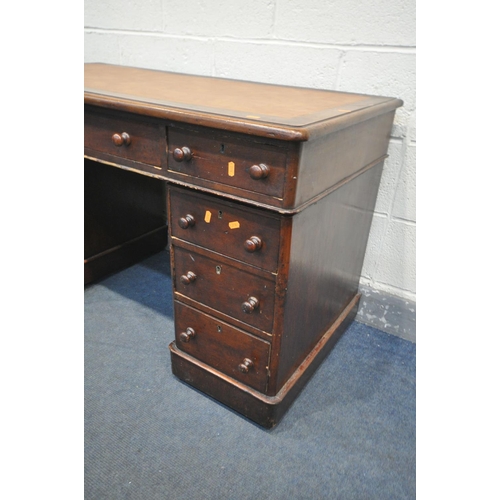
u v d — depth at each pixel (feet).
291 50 3.90
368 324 4.51
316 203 2.67
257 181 2.36
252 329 2.92
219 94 3.23
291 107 2.78
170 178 2.76
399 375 3.83
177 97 3.00
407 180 3.79
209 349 3.29
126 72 4.47
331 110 2.70
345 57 3.66
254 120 2.27
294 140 2.09
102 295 4.83
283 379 3.16
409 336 4.28
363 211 3.73
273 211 2.35
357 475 2.93
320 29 3.69
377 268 4.29
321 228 2.90
